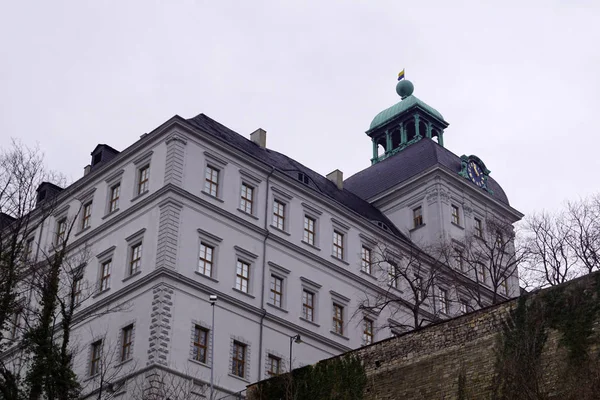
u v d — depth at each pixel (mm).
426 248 74938
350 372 41594
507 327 36969
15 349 51406
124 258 60969
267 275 63281
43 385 41562
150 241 59562
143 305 57469
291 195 67812
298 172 72250
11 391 41312
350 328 67188
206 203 61406
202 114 70250
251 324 60688
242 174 65000
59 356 42812
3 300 44188
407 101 92750
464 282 67750
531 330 36188
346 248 70250
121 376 56000
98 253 63438
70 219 67500
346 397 41125
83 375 58594
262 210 65188
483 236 81812
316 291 66062
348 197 80000
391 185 83438
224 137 68625
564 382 34438
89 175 67438
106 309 60062
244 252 62406
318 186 75438
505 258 79125
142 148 64125
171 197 59656
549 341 35656
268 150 74438
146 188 62562
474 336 37844
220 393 56500
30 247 68750
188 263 58938
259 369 59750
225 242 61594
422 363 39094
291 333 62875
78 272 50156
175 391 50250
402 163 85125
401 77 97188
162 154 62188
